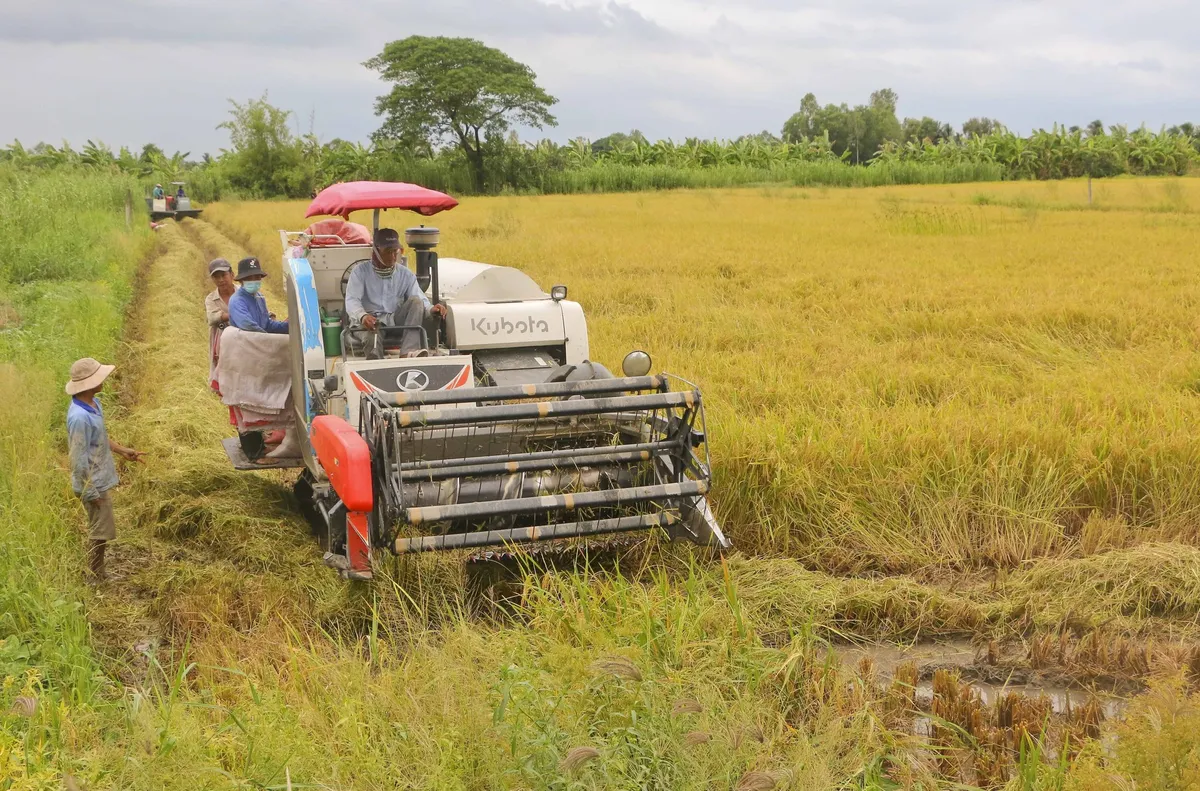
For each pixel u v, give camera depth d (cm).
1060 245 2242
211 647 504
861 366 1021
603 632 489
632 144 7575
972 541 654
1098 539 637
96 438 615
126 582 619
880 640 545
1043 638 536
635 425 637
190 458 818
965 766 416
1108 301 1379
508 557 601
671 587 580
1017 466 698
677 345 1177
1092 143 7000
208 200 5847
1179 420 773
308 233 779
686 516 604
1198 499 674
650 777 368
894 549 641
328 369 679
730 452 689
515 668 427
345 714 420
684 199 4684
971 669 512
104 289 1736
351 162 6569
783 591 567
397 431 532
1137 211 3469
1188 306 1364
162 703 416
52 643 484
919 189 5403
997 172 6512
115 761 391
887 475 694
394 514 539
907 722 447
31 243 1975
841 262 1978
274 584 591
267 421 746
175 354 1247
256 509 727
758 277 1778
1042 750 407
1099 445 721
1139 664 503
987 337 1223
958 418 778
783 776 352
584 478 618
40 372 1009
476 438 611
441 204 733
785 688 455
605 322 1309
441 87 6419
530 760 366
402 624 547
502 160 6662
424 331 700
